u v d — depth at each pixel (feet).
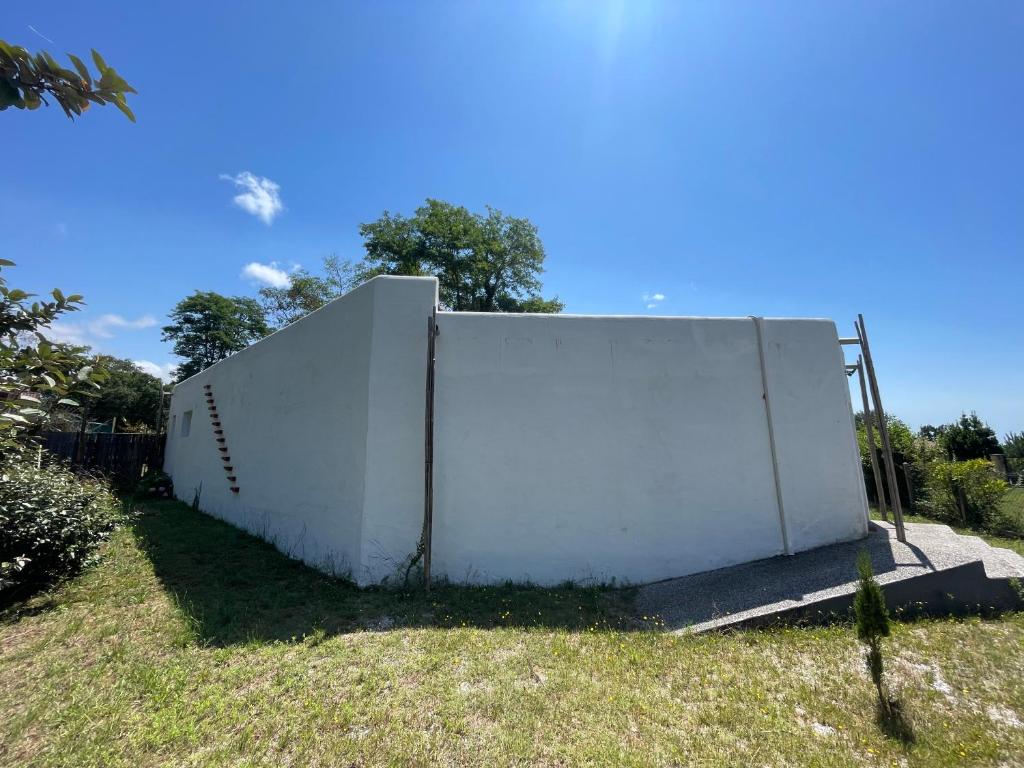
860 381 24.61
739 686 12.15
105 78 5.09
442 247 86.33
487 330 21.13
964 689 12.08
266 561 23.56
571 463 20.62
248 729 10.05
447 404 20.49
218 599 17.87
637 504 20.63
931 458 35.09
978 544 20.56
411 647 13.97
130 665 12.83
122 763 9.11
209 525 33.01
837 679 12.55
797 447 21.97
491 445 20.45
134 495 47.83
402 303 20.92
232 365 35.50
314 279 101.91
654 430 21.15
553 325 21.40
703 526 20.81
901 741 10.10
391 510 19.74
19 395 7.16
